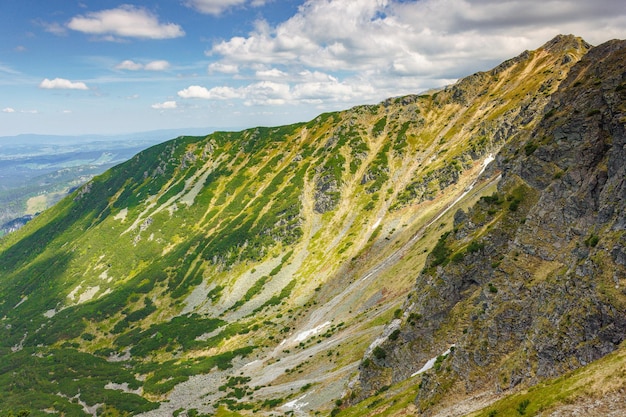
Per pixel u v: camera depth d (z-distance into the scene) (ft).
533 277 195.93
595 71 263.29
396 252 493.36
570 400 110.63
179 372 468.34
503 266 211.82
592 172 205.87
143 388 464.65
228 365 456.04
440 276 256.73
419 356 239.09
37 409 467.93
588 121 229.45
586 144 218.18
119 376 512.63
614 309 136.26
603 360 120.16
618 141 193.06
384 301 385.09
